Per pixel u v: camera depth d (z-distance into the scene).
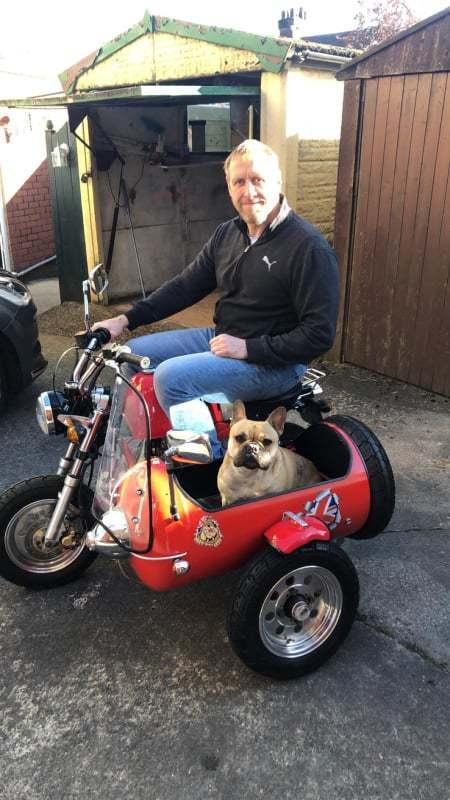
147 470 2.16
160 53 6.75
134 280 8.84
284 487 2.58
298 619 2.36
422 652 2.60
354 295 5.76
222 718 2.29
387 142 5.10
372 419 4.84
